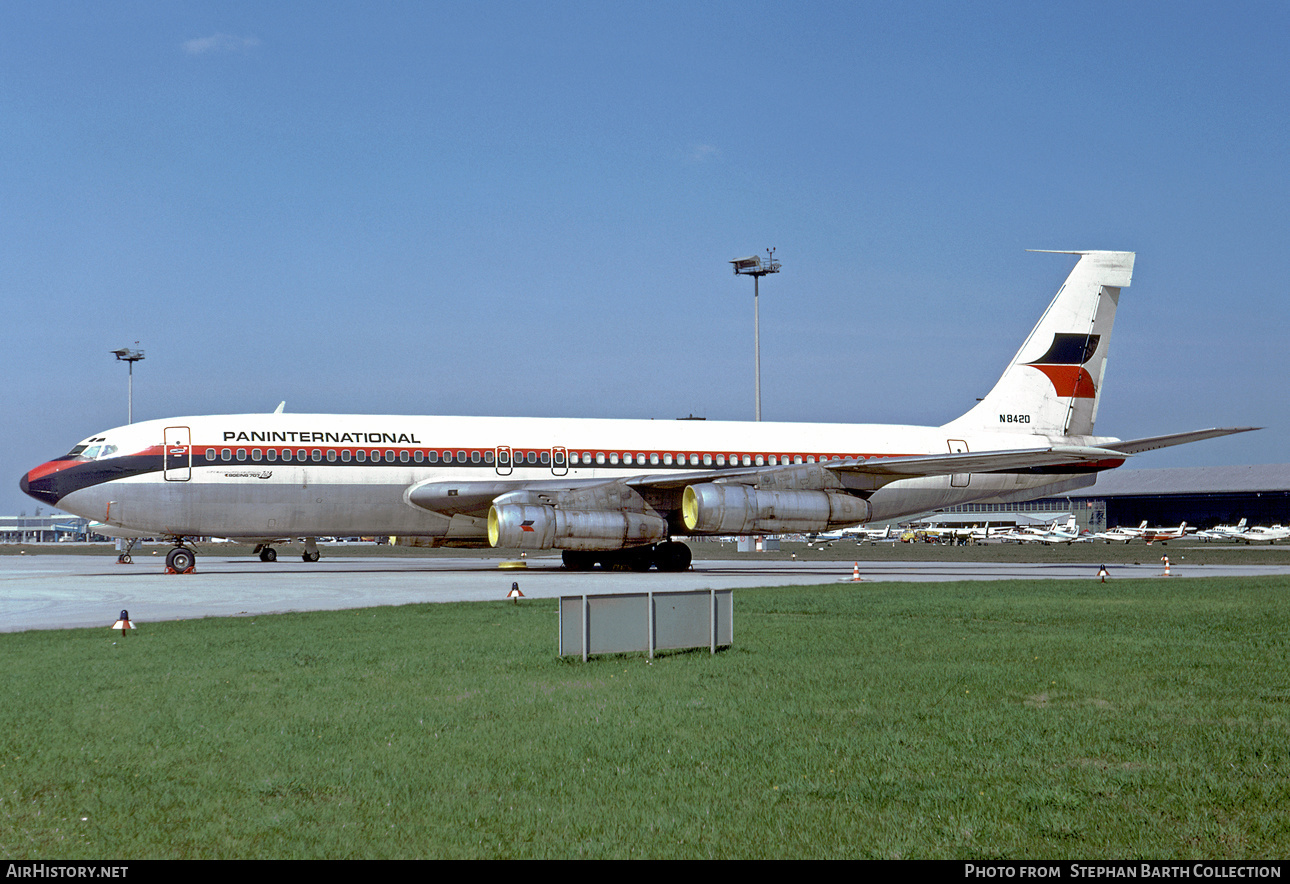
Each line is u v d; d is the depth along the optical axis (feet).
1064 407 145.18
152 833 24.08
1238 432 118.21
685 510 121.19
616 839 23.54
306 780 28.07
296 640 55.16
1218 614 65.62
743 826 24.32
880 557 213.46
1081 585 94.32
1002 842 23.12
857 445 139.64
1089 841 23.12
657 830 24.07
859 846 22.95
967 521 508.94
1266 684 40.81
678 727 33.88
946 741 31.83
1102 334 145.69
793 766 29.19
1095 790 26.58
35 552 290.97
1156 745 31.07
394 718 35.29
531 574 126.00
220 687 40.96
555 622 63.26
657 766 29.30
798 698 38.40
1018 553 233.55
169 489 115.75
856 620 63.62
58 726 34.19
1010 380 145.18
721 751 30.83
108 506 114.93
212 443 117.29
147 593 93.71
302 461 119.34
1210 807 25.22
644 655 48.65
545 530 115.44
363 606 79.41
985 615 65.62
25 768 29.27
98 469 114.83
